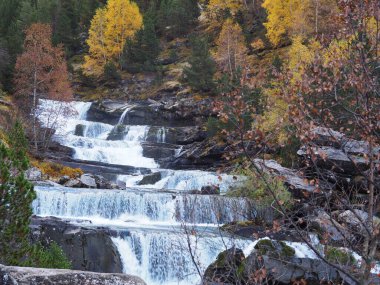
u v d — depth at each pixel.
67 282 3.23
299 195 16.00
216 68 52.03
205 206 21.16
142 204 22.11
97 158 36.94
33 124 34.31
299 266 13.21
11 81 45.69
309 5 49.09
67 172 30.17
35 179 27.59
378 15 5.95
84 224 17.97
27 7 69.25
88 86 59.12
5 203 9.73
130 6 66.25
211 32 66.88
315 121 6.14
